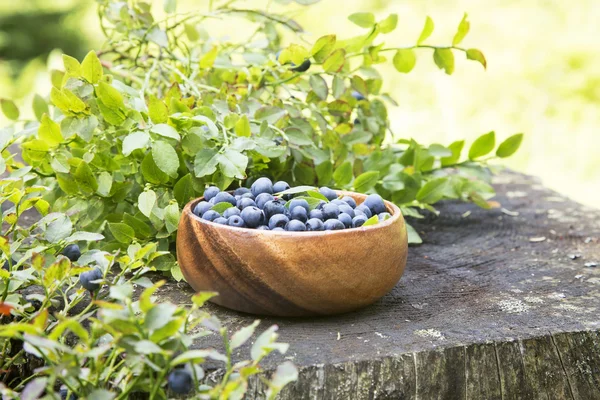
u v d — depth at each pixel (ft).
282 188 2.29
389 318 2.24
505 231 2.77
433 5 7.20
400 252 2.21
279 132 2.51
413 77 6.77
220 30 6.64
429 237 2.72
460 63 6.73
